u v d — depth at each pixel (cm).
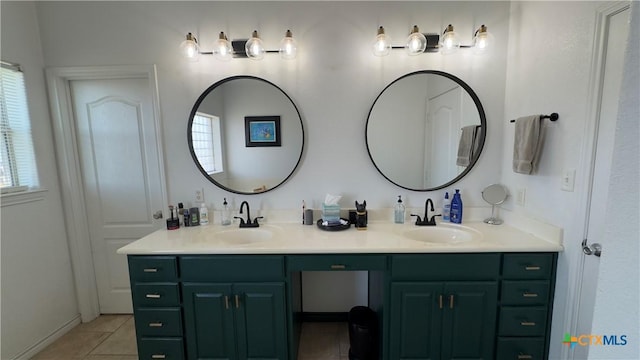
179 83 205
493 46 199
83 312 229
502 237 170
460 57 200
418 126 206
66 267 220
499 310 161
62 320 216
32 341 195
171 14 200
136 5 200
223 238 195
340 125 207
